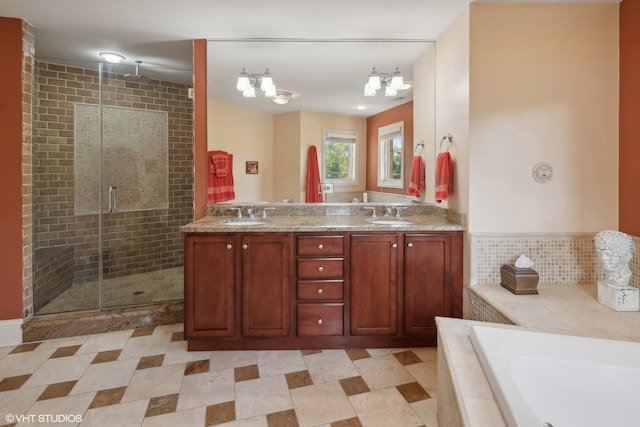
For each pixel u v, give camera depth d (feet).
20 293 8.60
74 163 11.25
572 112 8.02
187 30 9.12
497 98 8.01
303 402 6.24
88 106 11.43
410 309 8.23
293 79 10.07
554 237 8.13
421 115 10.12
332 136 10.34
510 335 4.87
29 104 8.77
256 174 10.16
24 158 8.62
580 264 8.17
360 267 8.16
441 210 9.62
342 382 6.87
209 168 9.94
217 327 8.05
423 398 6.36
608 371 4.46
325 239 8.10
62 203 11.06
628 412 4.40
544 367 4.49
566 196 8.11
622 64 7.86
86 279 11.68
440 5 7.92
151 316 9.52
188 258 7.97
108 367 7.41
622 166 7.93
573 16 7.93
